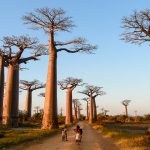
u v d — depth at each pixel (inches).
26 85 2615.7
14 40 1408.7
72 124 2303.2
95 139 858.8
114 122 2888.8
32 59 1460.4
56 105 1272.1
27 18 1274.6
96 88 2955.2
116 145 658.8
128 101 3831.2
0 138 772.0
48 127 1240.8
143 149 521.3
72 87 2426.2
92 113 2945.4
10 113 1444.4
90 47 1350.9
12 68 1465.3
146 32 734.5
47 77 1290.6
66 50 1346.0
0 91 1430.9
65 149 585.6
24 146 613.0
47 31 1315.2
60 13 1272.1
